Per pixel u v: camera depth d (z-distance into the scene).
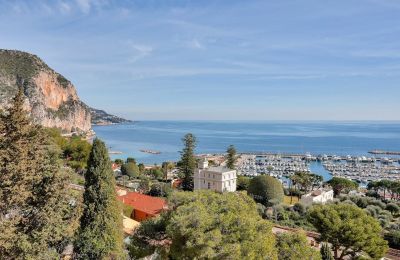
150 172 106.31
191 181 82.12
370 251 29.16
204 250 16.44
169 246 20.20
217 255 16.17
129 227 36.81
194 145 85.19
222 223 17.59
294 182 80.25
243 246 16.62
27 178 18.86
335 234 30.09
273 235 20.52
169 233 18.12
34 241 19.09
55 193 20.34
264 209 53.72
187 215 17.59
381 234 40.88
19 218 18.95
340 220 30.14
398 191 73.31
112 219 25.22
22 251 18.47
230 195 21.44
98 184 24.98
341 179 83.19
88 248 23.94
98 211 24.69
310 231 44.41
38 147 20.97
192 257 17.06
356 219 30.33
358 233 28.80
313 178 83.19
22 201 18.80
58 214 20.50
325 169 158.75
